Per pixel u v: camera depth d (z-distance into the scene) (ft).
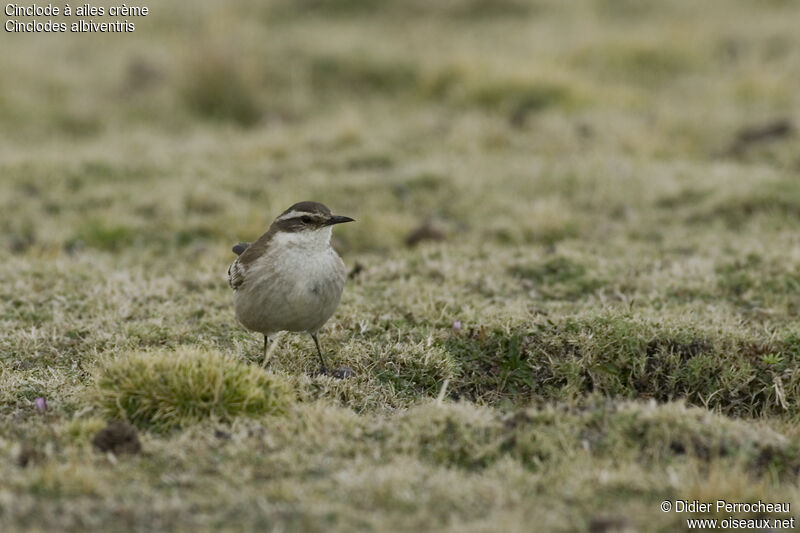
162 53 84.38
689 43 85.25
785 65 81.82
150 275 44.86
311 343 36.88
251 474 26.55
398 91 79.10
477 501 25.23
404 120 70.59
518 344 36.32
